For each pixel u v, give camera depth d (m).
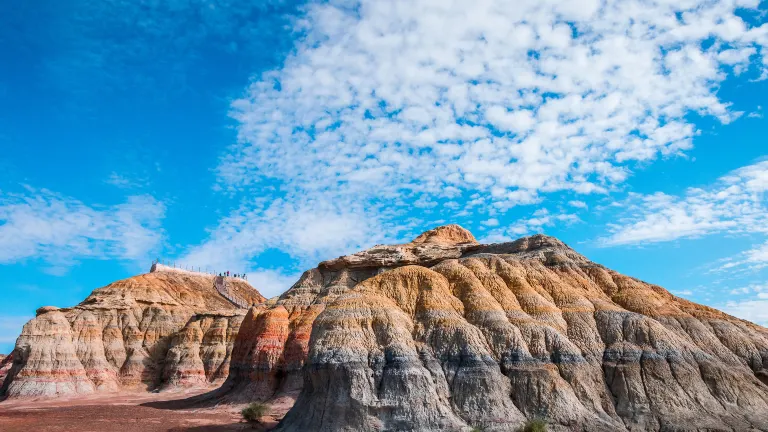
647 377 54.88
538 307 62.66
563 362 56.03
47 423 69.94
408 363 54.31
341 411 51.75
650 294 67.81
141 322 149.12
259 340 89.44
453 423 50.34
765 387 56.12
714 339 60.94
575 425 50.41
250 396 84.56
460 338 57.28
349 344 55.75
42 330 124.56
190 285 193.12
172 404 90.88
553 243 79.19
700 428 49.88
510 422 50.72
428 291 64.25
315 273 102.56
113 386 129.12
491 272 68.94
